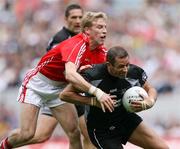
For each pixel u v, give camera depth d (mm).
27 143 28828
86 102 24703
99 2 63594
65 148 39219
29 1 64312
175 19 61031
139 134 25672
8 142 27953
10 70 54875
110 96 24656
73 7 31266
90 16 25828
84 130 29312
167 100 46438
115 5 63156
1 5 65250
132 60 54344
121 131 25688
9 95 48875
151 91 25484
